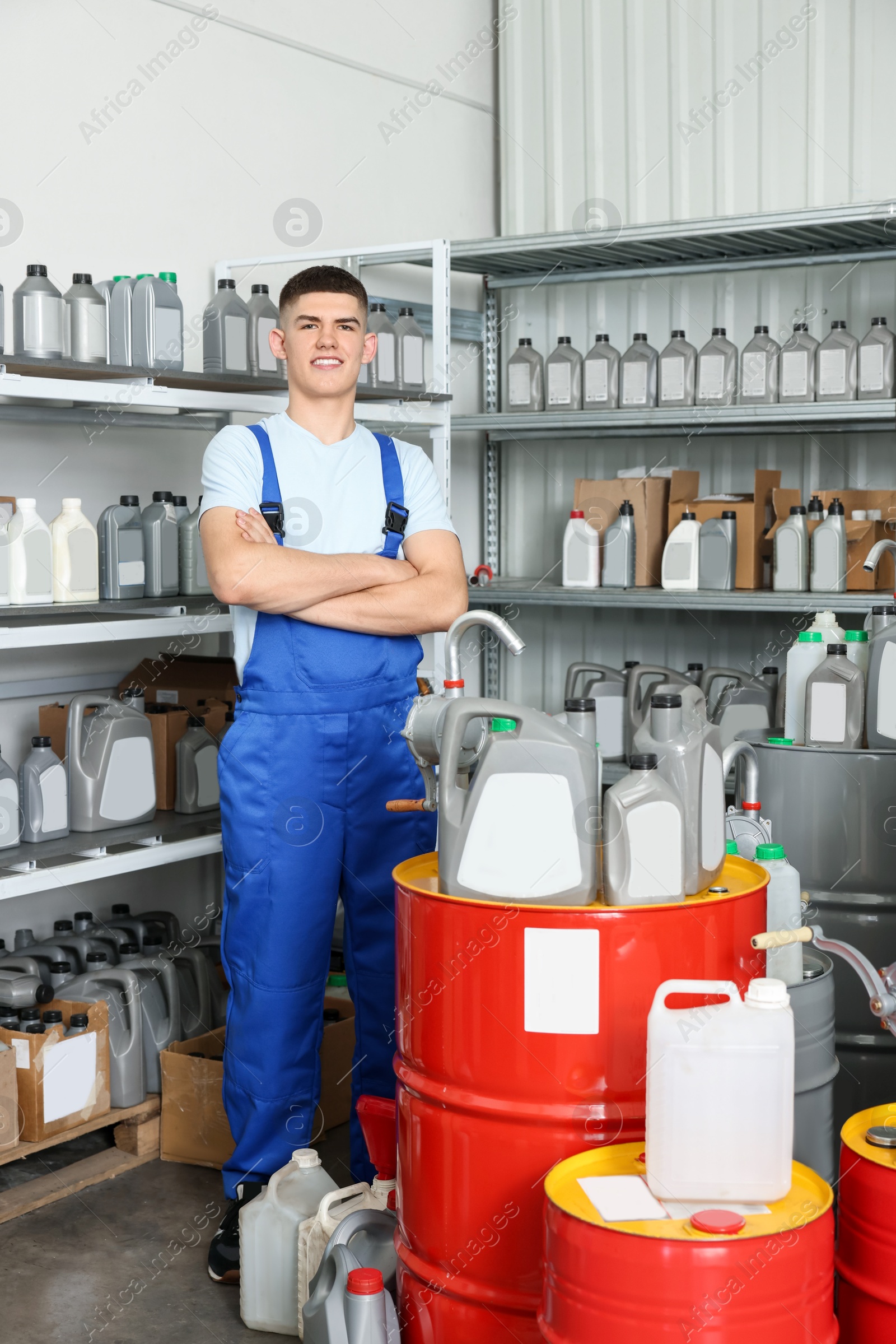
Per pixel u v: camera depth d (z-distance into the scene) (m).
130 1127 2.55
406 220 3.89
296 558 2.03
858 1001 2.29
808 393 3.13
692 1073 1.38
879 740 2.33
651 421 3.26
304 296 2.13
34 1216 2.32
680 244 3.45
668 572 3.25
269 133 3.39
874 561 2.78
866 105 3.51
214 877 3.37
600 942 1.49
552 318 4.06
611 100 3.95
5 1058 2.31
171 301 2.55
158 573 2.62
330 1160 2.49
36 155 2.79
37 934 2.94
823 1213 1.36
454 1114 1.58
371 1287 1.62
